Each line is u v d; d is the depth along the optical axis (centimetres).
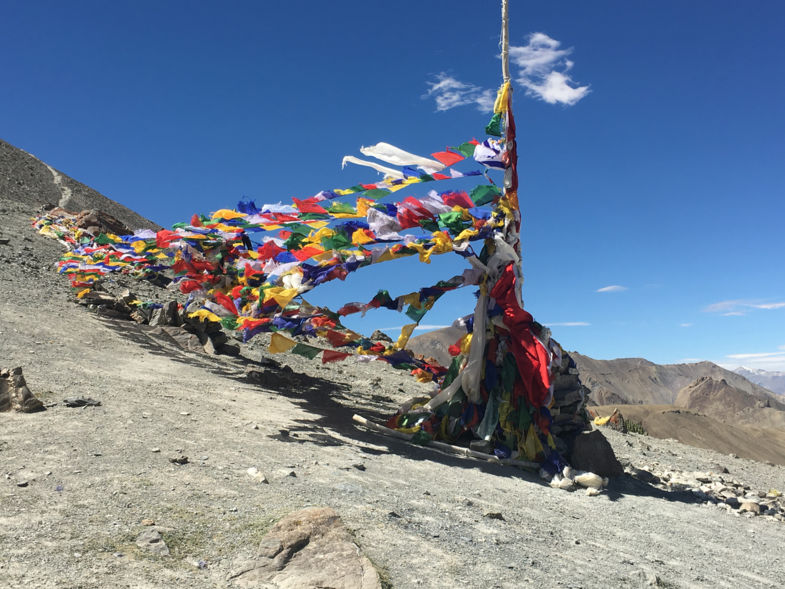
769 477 1925
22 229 3173
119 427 859
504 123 1339
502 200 1291
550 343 1238
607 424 2384
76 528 519
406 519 673
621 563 687
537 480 1091
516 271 1288
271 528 554
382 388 1967
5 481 605
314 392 1609
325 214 1250
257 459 812
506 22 1355
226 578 479
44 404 929
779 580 746
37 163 8638
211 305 1436
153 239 1744
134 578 454
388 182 1248
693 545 834
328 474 798
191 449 805
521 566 604
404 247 1199
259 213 1272
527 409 1197
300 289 1208
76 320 1750
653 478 1362
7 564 443
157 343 1791
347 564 514
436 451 1160
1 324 1455
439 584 526
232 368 1709
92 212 3494
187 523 562
